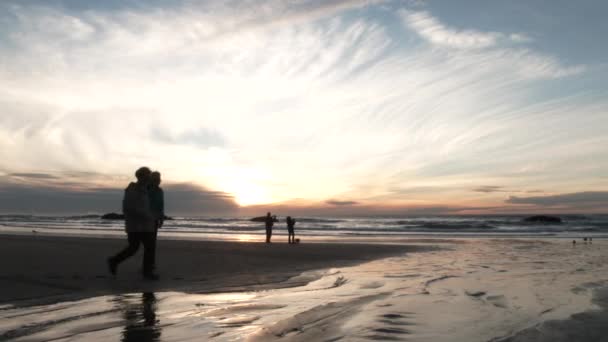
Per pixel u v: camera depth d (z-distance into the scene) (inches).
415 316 193.3
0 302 224.1
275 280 316.8
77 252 495.2
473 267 416.8
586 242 900.0
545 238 1119.6
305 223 2864.2
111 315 193.2
